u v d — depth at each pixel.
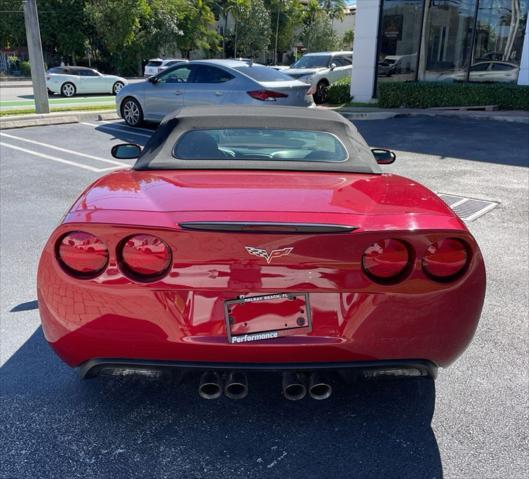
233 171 2.77
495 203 6.40
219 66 9.95
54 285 2.17
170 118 3.24
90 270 2.12
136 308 2.10
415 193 2.56
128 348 2.14
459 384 2.84
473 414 2.60
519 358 3.09
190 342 2.10
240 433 2.45
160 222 2.05
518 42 15.17
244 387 2.22
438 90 15.19
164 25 47.69
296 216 2.10
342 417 2.57
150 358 2.16
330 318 2.12
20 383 2.80
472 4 15.62
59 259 2.17
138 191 2.40
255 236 2.01
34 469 2.21
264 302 2.09
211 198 2.26
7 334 3.26
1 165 7.96
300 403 2.68
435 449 2.36
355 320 2.12
